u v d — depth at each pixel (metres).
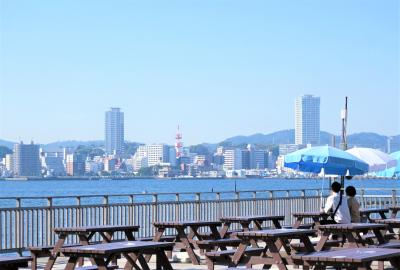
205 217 23.70
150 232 21.81
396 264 12.70
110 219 20.75
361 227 15.28
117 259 17.95
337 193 18.17
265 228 25.80
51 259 15.09
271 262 14.34
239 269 11.95
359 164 20.70
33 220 18.97
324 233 15.38
